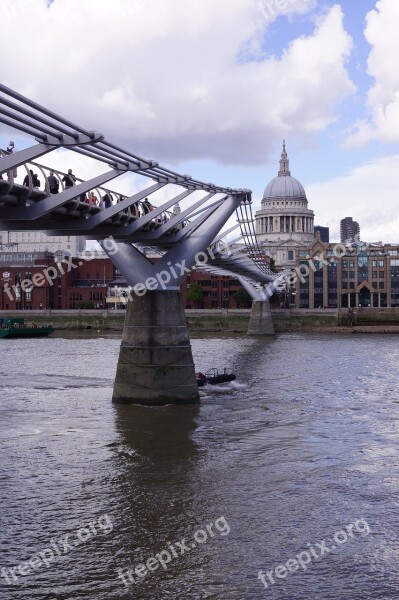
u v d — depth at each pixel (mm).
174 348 42781
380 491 25453
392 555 20109
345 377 56750
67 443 32625
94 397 45594
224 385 51656
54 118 21969
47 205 28359
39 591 18062
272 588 18203
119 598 17703
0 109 20547
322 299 165000
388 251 162250
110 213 33500
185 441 33062
